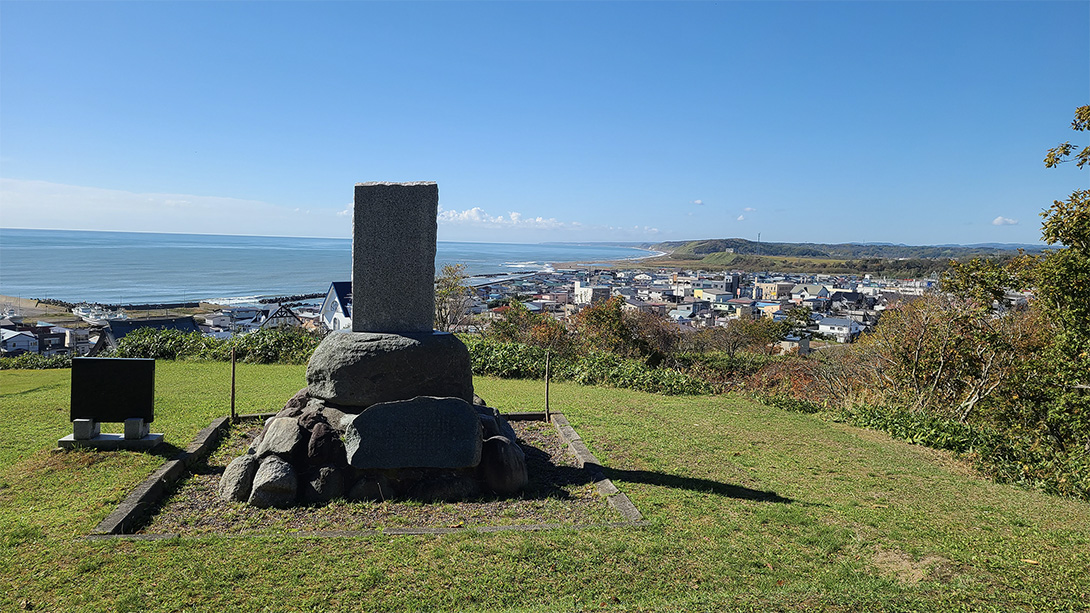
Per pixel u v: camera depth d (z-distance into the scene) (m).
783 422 11.01
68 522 5.44
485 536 5.36
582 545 5.24
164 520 5.69
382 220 7.02
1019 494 7.63
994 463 8.80
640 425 10.02
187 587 4.44
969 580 4.73
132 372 7.54
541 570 4.83
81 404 7.49
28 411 9.83
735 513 6.23
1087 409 10.92
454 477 6.42
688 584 4.71
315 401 7.11
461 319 27.59
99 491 6.19
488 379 14.86
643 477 7.32
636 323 22.95
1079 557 5.25
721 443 9.22
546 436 8.92
